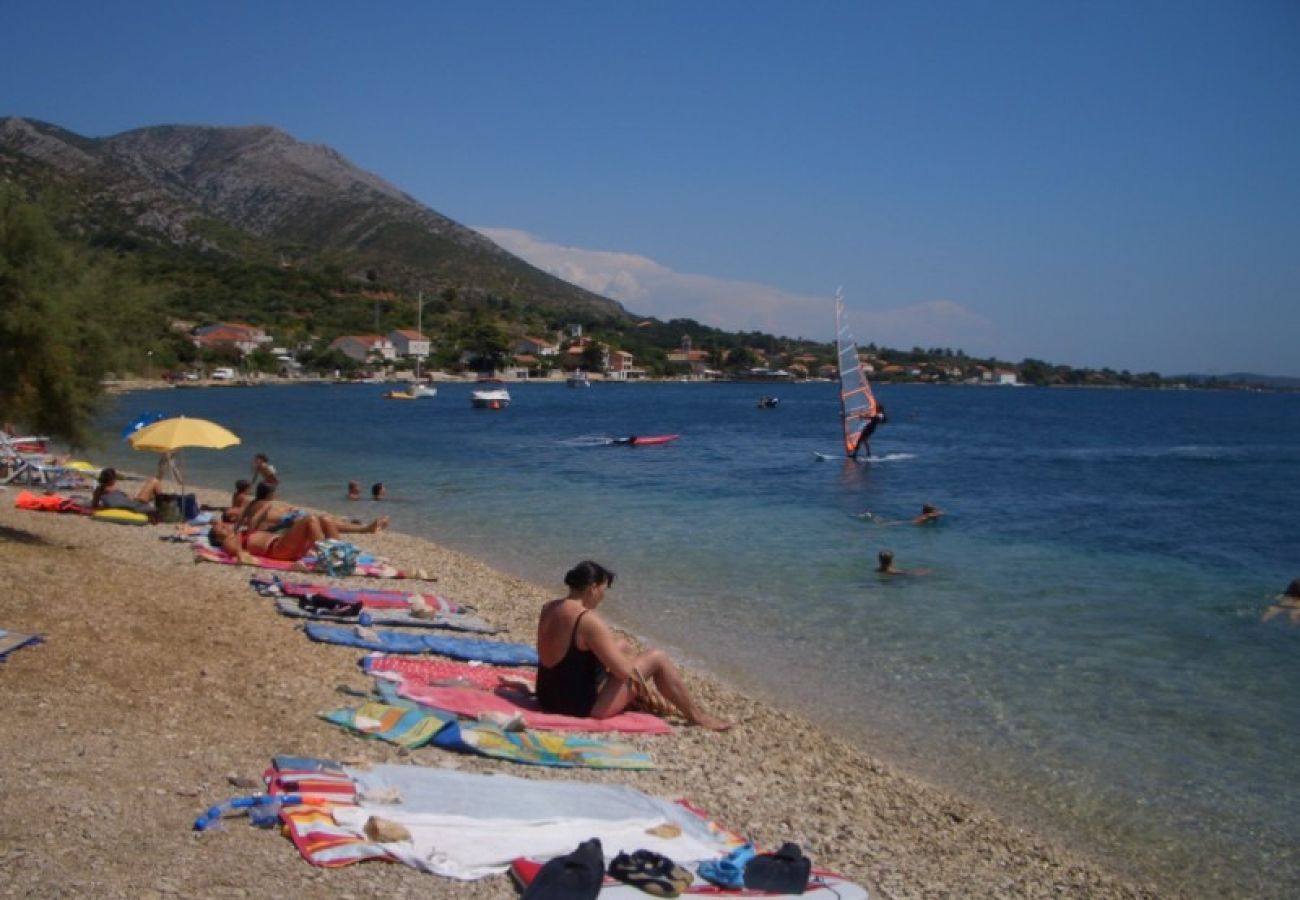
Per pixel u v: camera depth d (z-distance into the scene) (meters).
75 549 15.02
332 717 8.34
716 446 54.41
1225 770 10.00
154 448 19.52
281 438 56.19
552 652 9.59
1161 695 12.19
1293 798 9.41
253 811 6.13
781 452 50.19
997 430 81.50
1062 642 14.48
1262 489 38.47
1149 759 10.26
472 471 38.81
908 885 7.10
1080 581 18.95
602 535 23.39
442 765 7.75
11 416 15.80
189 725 7.76
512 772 7.86
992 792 9.42
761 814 8.02
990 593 17.64
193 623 10.85
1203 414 130.00
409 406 99.25
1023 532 25.17
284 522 17.14
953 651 13.94
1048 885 7.48
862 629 15.01
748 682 12.43
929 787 9.36
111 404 17.19
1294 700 12.01
